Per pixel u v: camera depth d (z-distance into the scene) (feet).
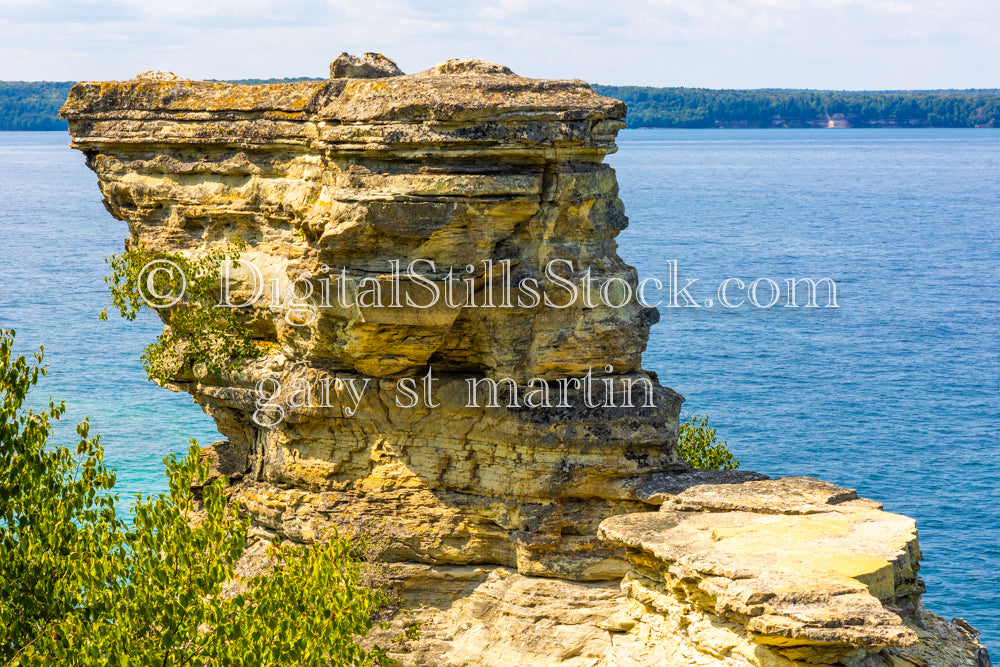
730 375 283.18
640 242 535.19
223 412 106.11
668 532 77.05
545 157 87.51
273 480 101.91
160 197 106.22
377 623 91.91
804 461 215.51
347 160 88.33
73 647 57.16
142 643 56.90
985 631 144.97
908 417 247.29
